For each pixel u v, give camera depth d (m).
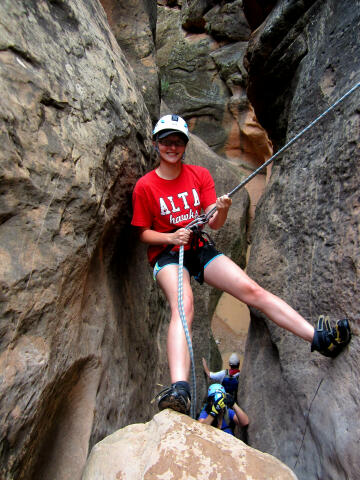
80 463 1.75
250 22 4.09
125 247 2.59
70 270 1.64
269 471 1.25
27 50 1.55
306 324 1.81
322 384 2.03
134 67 3.45
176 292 1.87
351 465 1.62
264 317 2.93
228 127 7.29
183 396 1.48
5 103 1.36
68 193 1.62
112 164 2.04
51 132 1.58
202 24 8.04
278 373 2.70
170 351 1.67
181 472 1.21
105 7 3.62
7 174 1.32
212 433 1.38
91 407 1.88
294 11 3.12
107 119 2.04
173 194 2.04
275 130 3.87
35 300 1.42
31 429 1.37
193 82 7.64
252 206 6.60
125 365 2.36
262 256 3.06
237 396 3.35
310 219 2.53
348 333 1.78
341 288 1.99
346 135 2.18
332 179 2.31
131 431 1.50
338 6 2.75
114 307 2.27
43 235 1.49
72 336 1.70
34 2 1.75
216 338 5.27
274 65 3.39
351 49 2.47
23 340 1.38
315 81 2.79
